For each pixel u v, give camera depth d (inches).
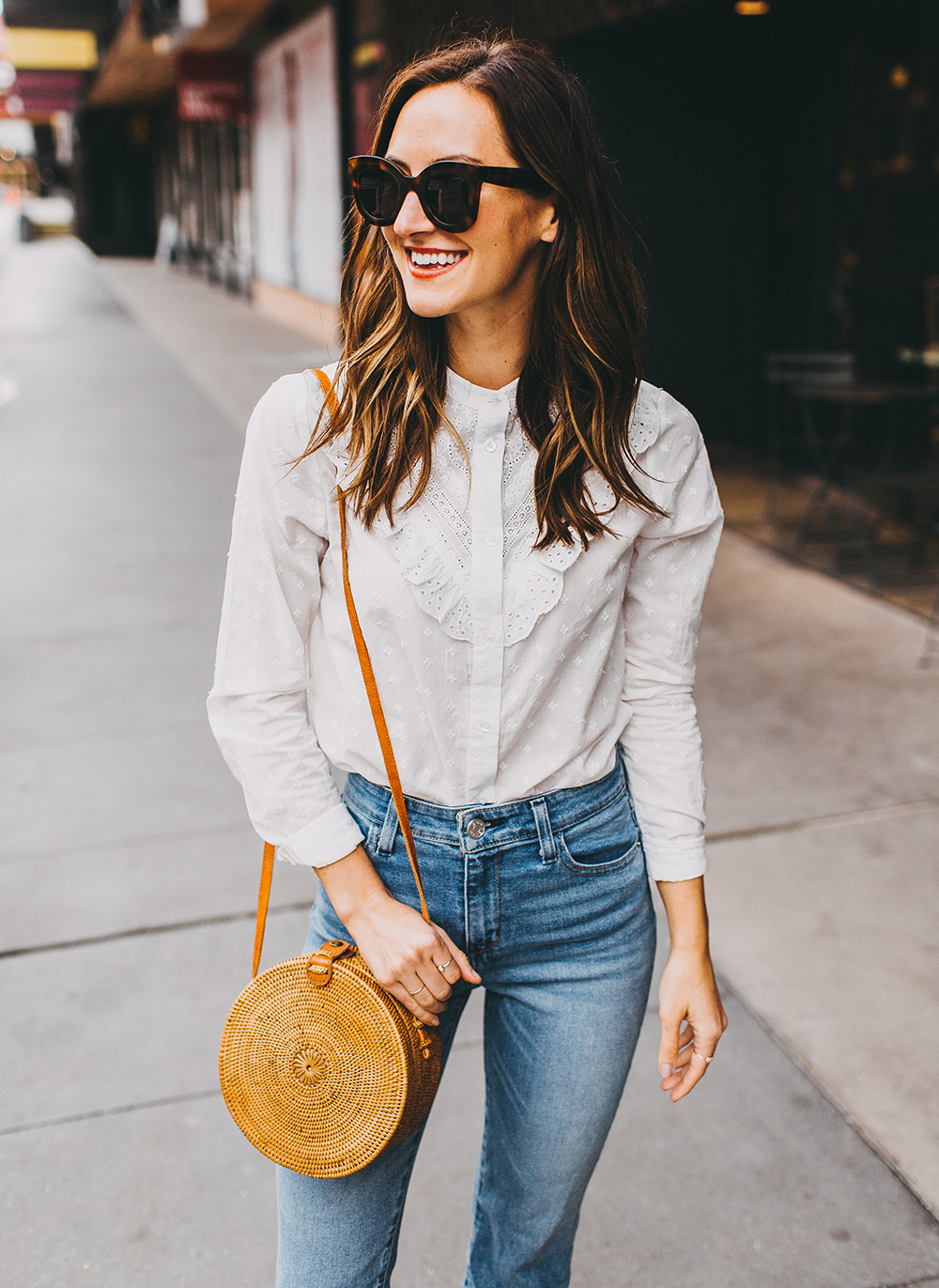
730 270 311.4
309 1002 47.1
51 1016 103.9
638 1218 81.9
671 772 54.3
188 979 109.1
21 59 1305.4
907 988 106.9
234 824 138.1
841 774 147.8
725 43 289.1
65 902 121.7
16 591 226.4
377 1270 51.8
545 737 49.2
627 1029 52.7
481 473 46.2
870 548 241.4
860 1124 90.6
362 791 50.4
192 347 602.5
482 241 42.9
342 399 45.6
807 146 290.7
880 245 265.6
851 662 185.0
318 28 573.9
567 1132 52.9
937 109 241.3
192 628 205.6
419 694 47.2
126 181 1435.8
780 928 116.0
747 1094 94.0
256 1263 78.8
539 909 50.3
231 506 295.3
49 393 466.9
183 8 561.3
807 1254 78.7
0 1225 81.6
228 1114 92.3
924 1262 78.0
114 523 277.7
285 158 690.8
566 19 267.1
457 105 42.4
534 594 46.5
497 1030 54.2
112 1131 90.4
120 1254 79.4
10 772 151.1
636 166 295.0
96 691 178.2
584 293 45.4
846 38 271.1
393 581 45.9
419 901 49.7
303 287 674.2
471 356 46.8
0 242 1768.0
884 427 269.9
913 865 127.0
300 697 48.6
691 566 52.8
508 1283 57.6
